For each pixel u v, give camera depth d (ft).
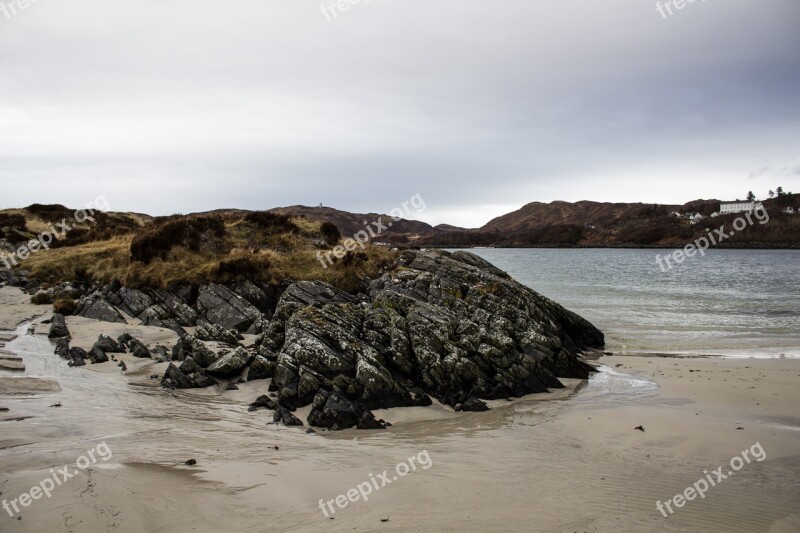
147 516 27.20
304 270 95.14
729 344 91.25
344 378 54.60
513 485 35.37
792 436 46.44
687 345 90.58
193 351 62.23
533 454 41.86
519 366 63.41
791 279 236.63
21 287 107.76
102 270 104.88
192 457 36.63
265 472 35.06
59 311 85.51
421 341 61.62
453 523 29.17
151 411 46.83
